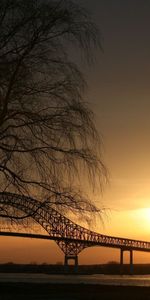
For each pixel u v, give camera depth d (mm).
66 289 24312
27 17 15953
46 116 15781
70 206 15805
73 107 16141
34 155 15602
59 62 16281
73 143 16016
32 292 22281
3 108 15359
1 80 15391
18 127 15641
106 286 27219
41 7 16250
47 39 16109
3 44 15609
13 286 25297
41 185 15664
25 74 15617
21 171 15531
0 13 15742
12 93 15555
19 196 15547
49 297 20328
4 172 15414
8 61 15508
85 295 21578
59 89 16125
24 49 15781
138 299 20594
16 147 15477
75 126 16078
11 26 15734
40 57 16016
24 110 15688
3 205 15508
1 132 15430
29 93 15789
